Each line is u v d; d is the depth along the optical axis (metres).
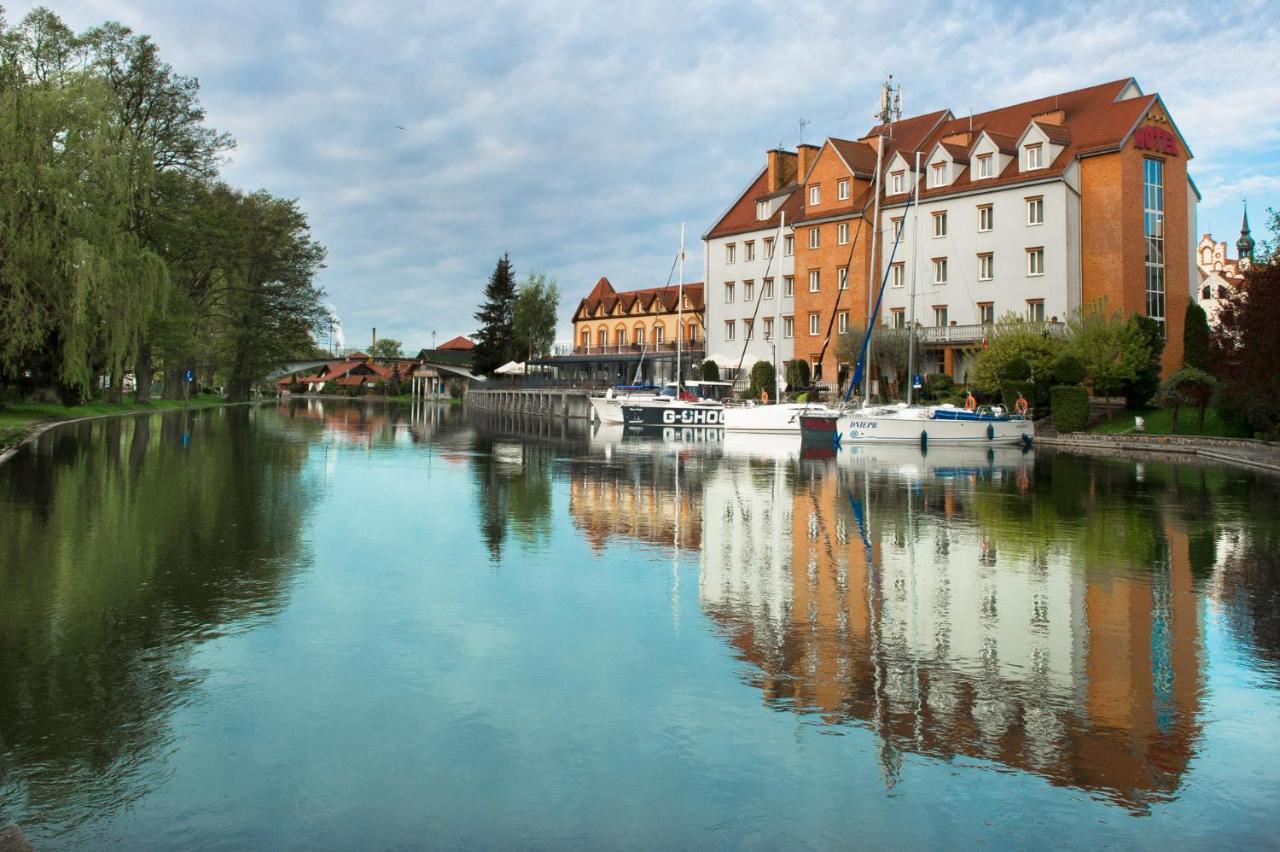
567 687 7.48
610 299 97.19
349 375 157.62
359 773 5.86
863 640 8.93
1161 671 8.03
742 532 15.75
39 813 5.31
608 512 18.16
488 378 113.00
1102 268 54.53
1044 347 48.88
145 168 44.62
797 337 71.31
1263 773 5.97
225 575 11.44
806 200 70.69
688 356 81.88
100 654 8.18
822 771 5.95
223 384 128.50
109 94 41.31
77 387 47.66
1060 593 11.05
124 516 15.98
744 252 76.94
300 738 6.39
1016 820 5.32
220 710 6.89
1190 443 38.44
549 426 60.88
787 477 26.25
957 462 33.22
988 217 58.62
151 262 43.28
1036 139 56.19
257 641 8.64
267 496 19.31
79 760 5.99
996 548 14.25
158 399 75.38
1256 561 13.20
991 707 7.11
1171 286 56.09
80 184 38.22
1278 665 8.24
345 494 20.17
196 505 17.55
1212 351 40.53
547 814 5.35
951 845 5.04
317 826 5.20
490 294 115.19
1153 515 18.27
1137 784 5.80
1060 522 17.20
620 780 5.80
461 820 5.28
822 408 49.56
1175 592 11.14
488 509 18.25
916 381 57.12
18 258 36.69
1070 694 7.42
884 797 5.59
